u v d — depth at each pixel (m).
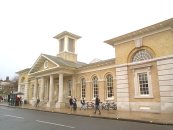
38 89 34.97
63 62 29.28
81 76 27.64
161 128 9.72
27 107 26.73
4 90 70.38
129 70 19.77
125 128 9.74
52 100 28.02
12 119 13.52
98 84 24.80
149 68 17.95
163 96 16.33
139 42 19.06
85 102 25.61
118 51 21.16
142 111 17.83
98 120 13.23
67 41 33.66
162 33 17.38
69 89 29.58
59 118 14.40
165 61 16.72
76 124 11.20
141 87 18.70
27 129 9.45
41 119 13.63
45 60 30.48
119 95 20.08
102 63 24.36
